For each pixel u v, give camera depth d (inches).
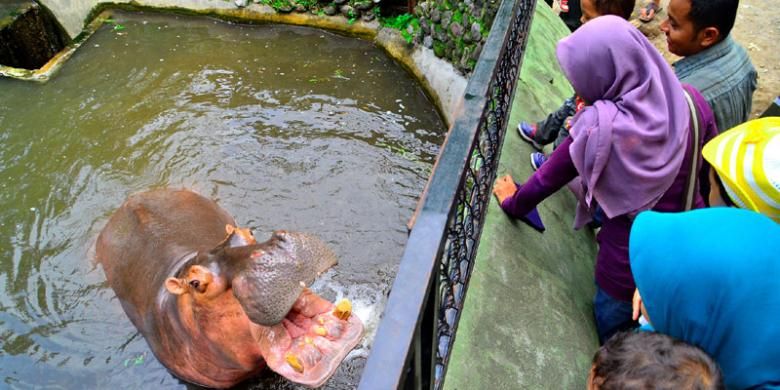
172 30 321.7
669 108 103.7
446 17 254.8
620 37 104.1
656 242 75.6
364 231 201.0
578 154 106.3
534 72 213.8
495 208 138.3
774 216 80.3
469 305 113.9
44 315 174.7
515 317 117.9
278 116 254.8
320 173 224.1
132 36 315.6
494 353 108.7
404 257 61.0
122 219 179.6
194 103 261.7
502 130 145.0
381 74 287.1
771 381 64.4
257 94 269.1
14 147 237.3
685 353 60.4
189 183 217.5
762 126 84.6
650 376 59.5
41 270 188.4
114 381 157.6
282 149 235.1
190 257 153.4
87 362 162.1
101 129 245.9
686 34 122.7
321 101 266.1
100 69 286.7
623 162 101.3
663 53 282.4
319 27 317.1
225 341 122.0
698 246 70.9
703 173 119.1
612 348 64.9
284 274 89.2
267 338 105.8
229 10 326.0
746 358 66.2
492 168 131.6
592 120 104.6
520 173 158.6
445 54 262.5
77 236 200.1
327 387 154.1
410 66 283.6
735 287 66.9
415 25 285.6
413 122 257.8
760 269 66.5
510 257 129.3
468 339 108.0
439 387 88.5
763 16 311.0
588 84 109.2
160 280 153.9
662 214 78.9
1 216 206.7
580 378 115.3
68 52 300.8
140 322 162.7
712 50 123.3
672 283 72.5
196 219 176.2
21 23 317.7
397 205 212.2
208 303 112.0
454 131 84.9
